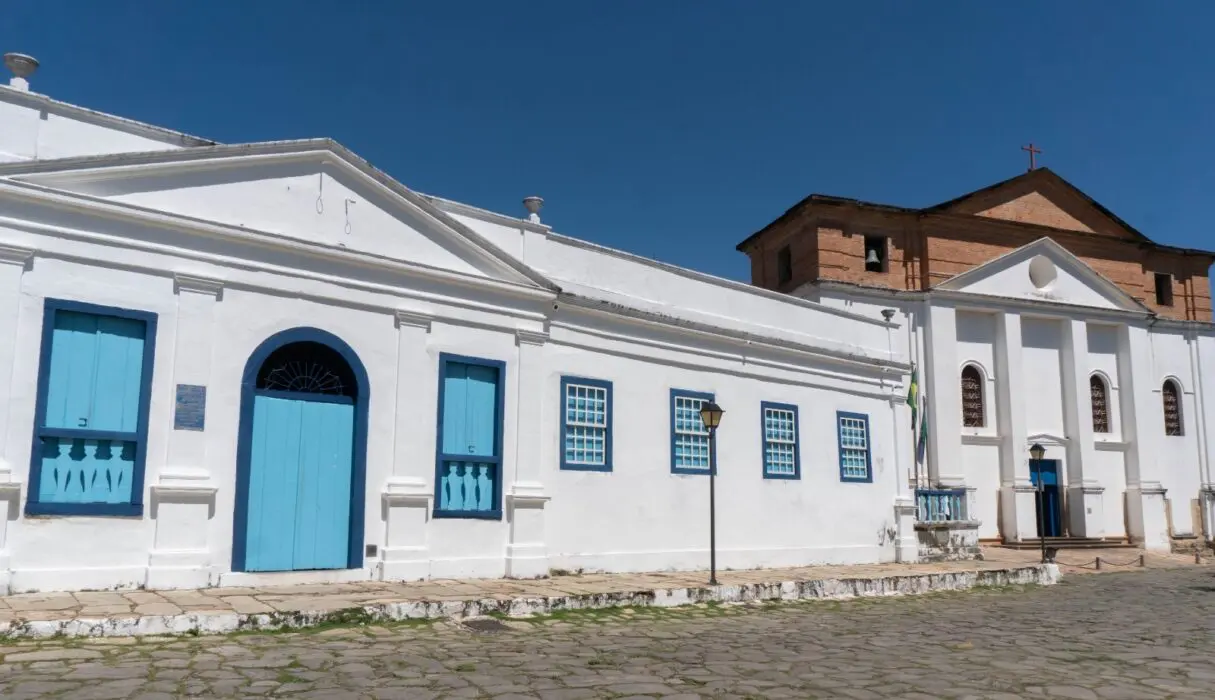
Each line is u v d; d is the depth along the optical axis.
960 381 26.42
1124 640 10.15
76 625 7.70
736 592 12.70
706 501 15.34
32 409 9.18
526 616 10.28
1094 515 27.08
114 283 9.81
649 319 14.77
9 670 6.55
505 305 13.03
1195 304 31.27
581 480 13.68
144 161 10.01
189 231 10.30
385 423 11.66
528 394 13.10
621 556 13.99
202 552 10.05
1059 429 27.73
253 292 10.77
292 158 11.19
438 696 6.30
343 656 7.61
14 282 9.19
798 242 27.16
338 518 11.23
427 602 9.69
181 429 10.06
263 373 10.95
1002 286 27.38
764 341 16.52
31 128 9.78
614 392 14.33
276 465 10.80
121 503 9.66
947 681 7.38
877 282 26.50
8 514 8.96
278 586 10.52
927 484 25.45
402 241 12.09
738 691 6.79
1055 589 16.94
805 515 16.95
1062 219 29.25
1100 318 28.59
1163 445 29.44
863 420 18.55
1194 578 20.52
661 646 8.83
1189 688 7.37
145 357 9.92
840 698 6.64
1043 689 7.18
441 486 12.09
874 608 12.89
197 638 8.04
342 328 11.41
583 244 14.54
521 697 6.35
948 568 17.64
